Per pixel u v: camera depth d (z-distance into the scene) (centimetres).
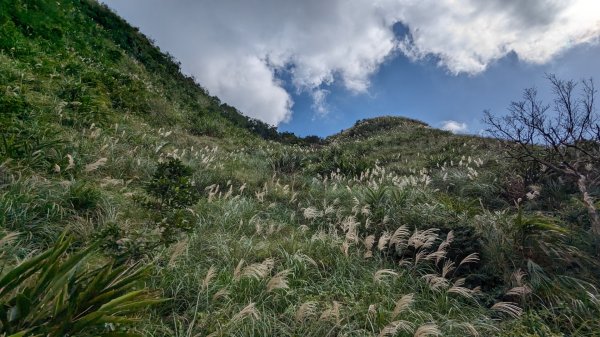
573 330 411
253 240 614
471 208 744
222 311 385
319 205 924
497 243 561
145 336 310
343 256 566
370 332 387
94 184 661
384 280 501
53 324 234
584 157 950
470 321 430
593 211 602
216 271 466
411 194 860
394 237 550
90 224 515
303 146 3234
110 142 920
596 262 520
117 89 1545
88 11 2306
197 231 604
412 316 422
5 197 493
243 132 2569
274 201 931
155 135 1361
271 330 376
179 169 516
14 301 254
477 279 538
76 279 273
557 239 561
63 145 747
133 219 578
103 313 232
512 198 902
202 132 1922
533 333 402
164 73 2598
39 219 484
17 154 625
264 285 450
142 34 2972
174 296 400
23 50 1240
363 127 3866
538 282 484
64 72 1312
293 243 595
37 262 255
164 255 473
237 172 1123
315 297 441
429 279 510
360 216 770
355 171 1530
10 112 756
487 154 1562
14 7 1454
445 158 1686
